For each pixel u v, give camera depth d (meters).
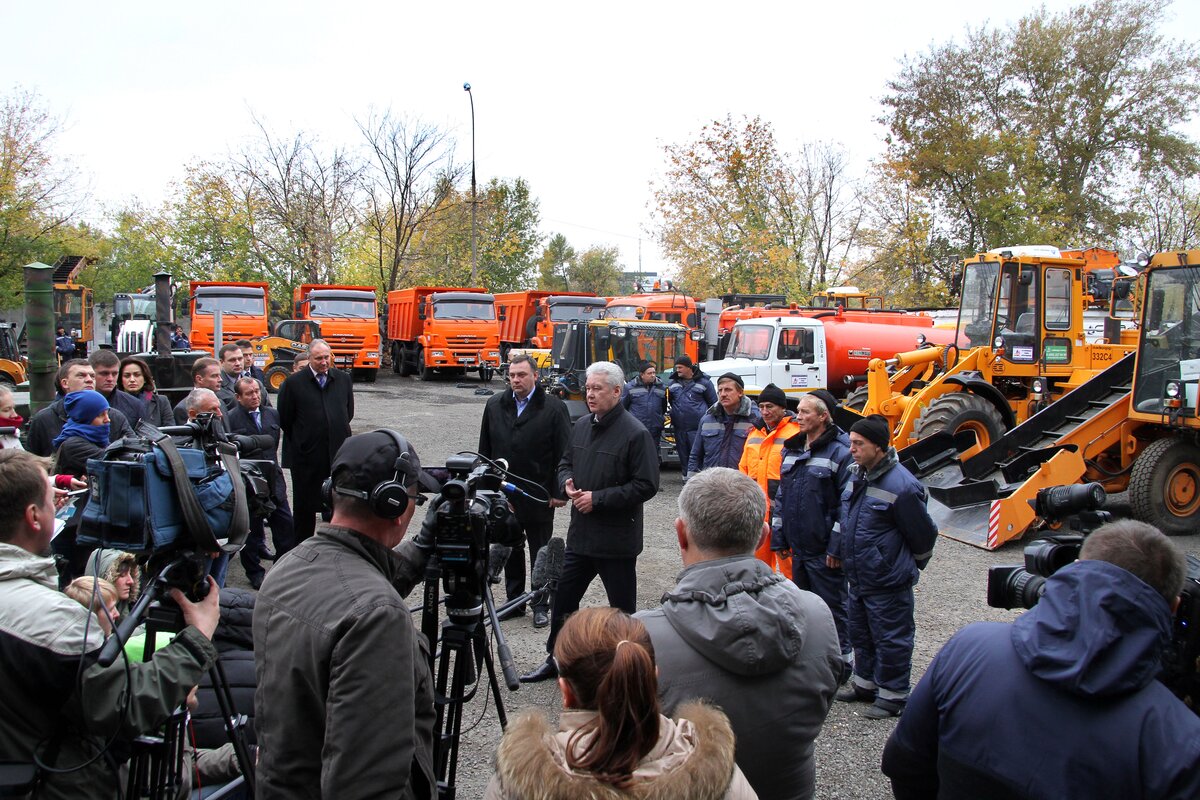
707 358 21.05
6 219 31.39
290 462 6.59
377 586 2.01
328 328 26.45
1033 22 33.66
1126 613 1.80
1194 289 8.91
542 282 74.06
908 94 33.62
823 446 5.18
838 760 4.23
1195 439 9.34
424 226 35.12
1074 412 9.88
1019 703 1.88
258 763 2.06
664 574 7.48
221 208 33.66
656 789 1.42
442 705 2.54
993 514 8.40
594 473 4.75
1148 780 1.73
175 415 7.28
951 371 11.04
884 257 31.52
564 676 1.63
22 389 12.87
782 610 2.19
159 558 2.20
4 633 1.96
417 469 2.18
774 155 32.03
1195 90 33.25
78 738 2.07
